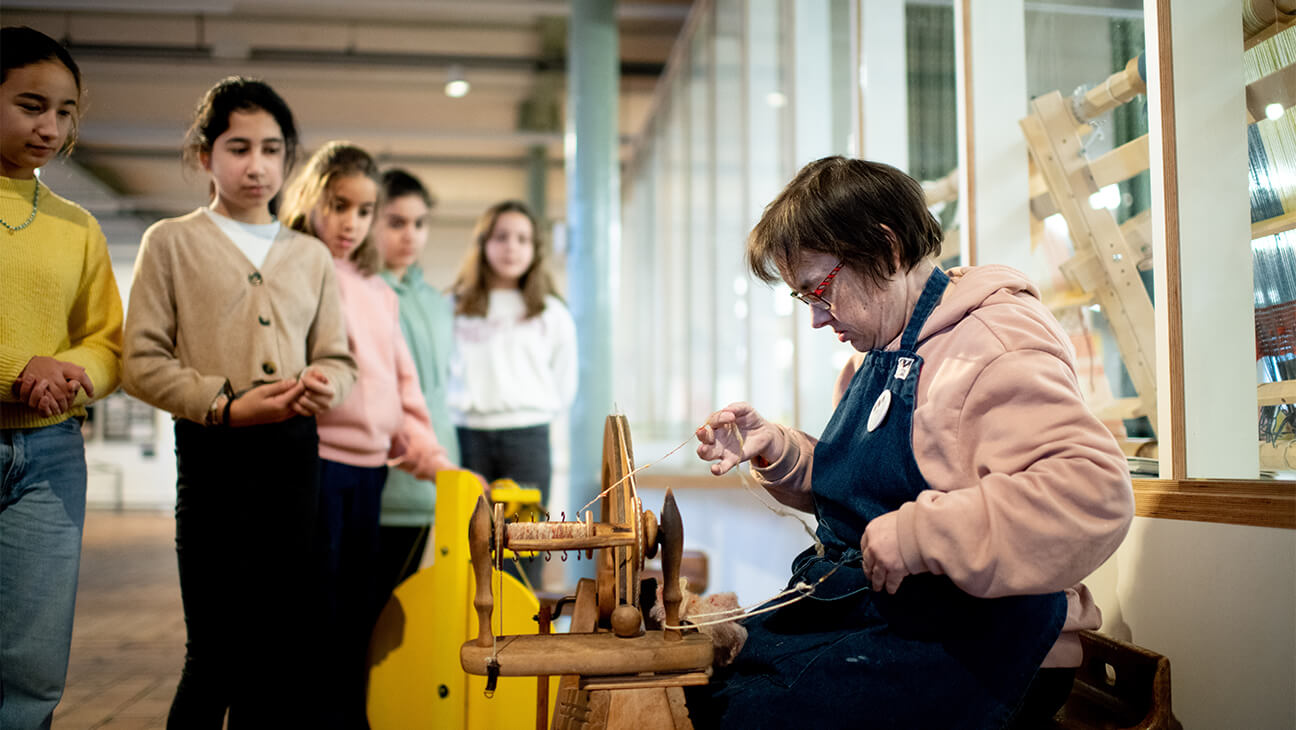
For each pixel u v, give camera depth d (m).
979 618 1.22
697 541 5.32
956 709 1.20
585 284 5.49
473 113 10.84
